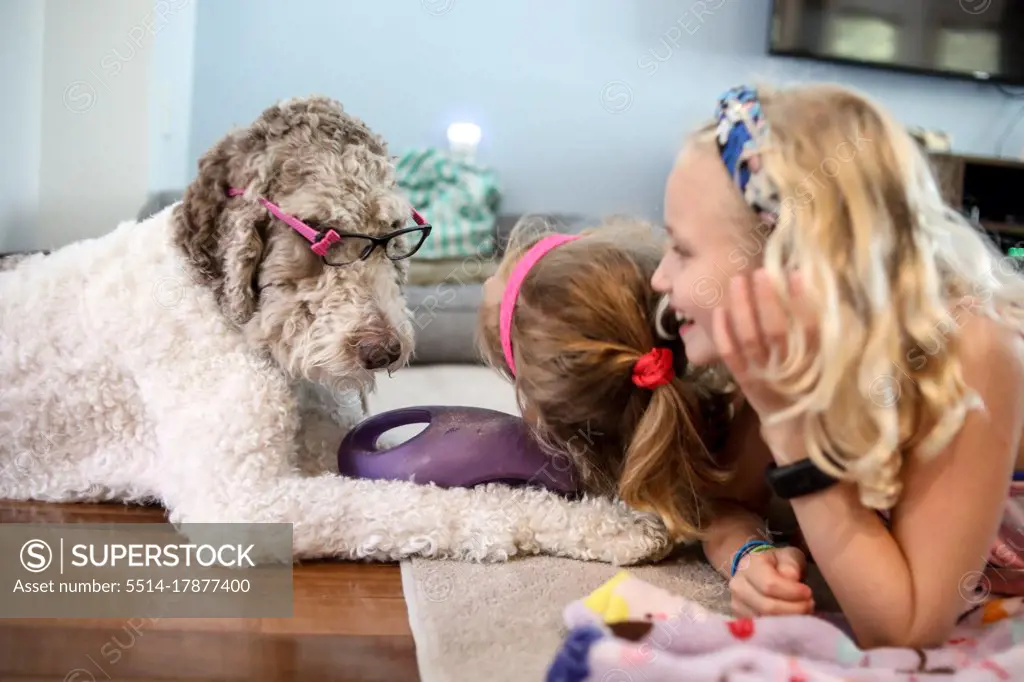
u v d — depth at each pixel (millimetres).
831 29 3121
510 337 948
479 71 2922
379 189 1006
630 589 747
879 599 695
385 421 1084
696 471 911
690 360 852
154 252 1056
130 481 1064
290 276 968
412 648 735
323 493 931
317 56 2744
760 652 624
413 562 900
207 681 673
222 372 989
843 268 698
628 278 902
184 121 2406
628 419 912
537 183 3047
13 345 1057
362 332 954
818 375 685
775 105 771
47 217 1785
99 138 1820
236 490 927
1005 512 837
